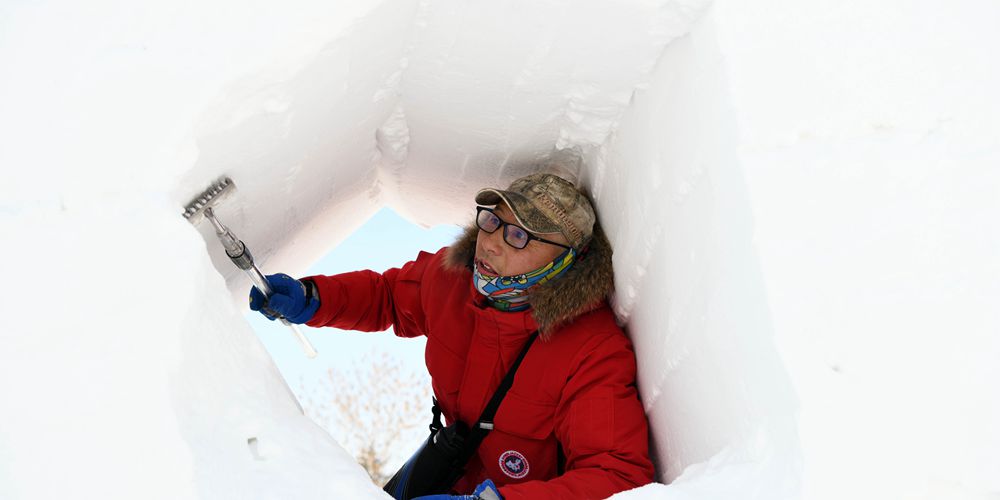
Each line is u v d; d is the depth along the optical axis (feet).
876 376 2.58
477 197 5.10
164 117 2.97
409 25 3.74
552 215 4.92
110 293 2.65
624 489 4.17
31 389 2.45
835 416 2.52
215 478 2.40
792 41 3.07
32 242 2.75
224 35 3.10
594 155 4.84
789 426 2.60
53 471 2.30
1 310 2.61
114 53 3.09
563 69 3.90
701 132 3.23
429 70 4.19
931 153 2.87
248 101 3.22
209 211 3.71
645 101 3.86
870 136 2.96
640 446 4.48
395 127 5.12
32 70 3.10
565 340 4.97
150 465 2.32
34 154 2.92
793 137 2.96
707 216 3.25
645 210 4.09
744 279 2.89
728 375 3.12
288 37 3.12
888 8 3.14
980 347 2.57
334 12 3.18
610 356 4.86
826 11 3.16
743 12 3.14
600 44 3.63
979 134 2.87
